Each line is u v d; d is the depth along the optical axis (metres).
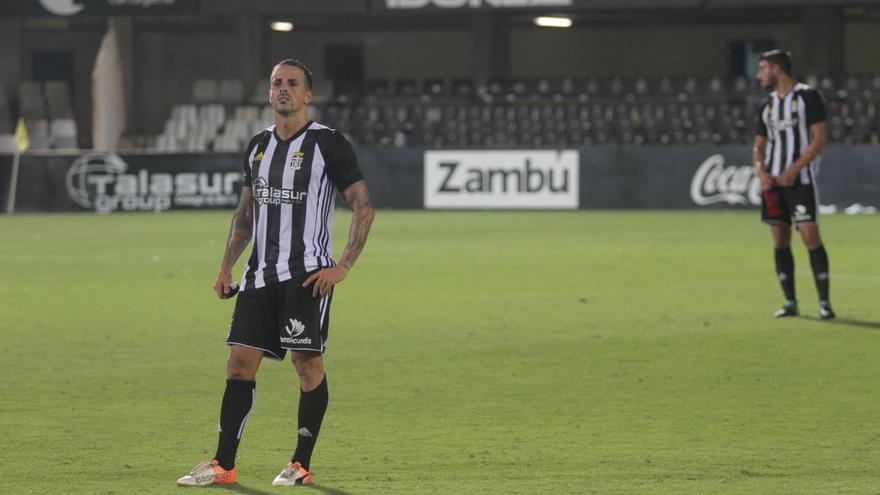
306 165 19.48
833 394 26.61
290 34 120.00
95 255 60.97
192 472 19.30
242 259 58.53
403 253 60.56
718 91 104.75
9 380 28.41
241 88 112.44
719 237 68.44
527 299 42.94
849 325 36.34
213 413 24.86
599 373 29.16
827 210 88.12
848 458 20.98
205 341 34.12
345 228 77.00
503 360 30.95
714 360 30.83
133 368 29.94
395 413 24.88
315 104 107.25
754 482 19.41
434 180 94.56
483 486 19.20
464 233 72.81
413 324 37.19
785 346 32.81
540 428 23.44
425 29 119.38
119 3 99.38
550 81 107.12
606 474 19.97
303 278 19.34
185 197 96.94
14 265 56.12
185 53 118.12
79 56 120.94
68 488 19.11
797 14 109.75
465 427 23.56
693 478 19.67
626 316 38.59
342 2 96.56
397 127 105.31
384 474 20.05
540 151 93.31
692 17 111.00
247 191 20.42
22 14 99.75
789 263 38.16
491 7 94.62
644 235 70.25
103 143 108.19
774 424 23.69
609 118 102.81
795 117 37.28
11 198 97.06
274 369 29.61
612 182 92.56
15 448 21.83
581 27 117.25
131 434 22.98
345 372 29.42
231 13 98.06
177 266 55.41
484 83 107.44
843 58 104.19
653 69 116.88
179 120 108.69
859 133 98.88
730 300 42.22
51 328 36.56
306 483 19.41
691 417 24.36
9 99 112.88
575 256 58.47
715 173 91.06
